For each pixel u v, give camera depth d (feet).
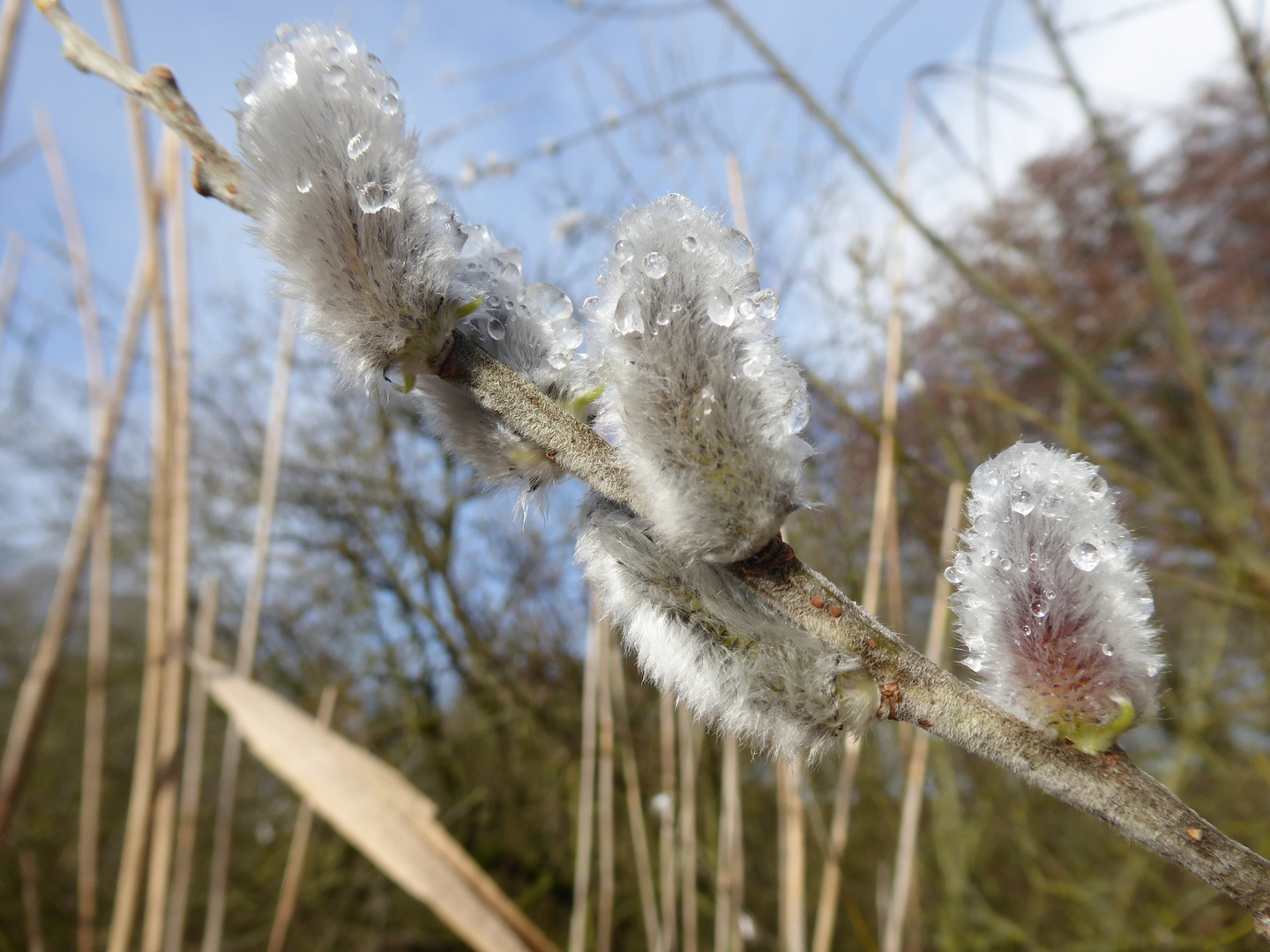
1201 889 2.11
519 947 0.54
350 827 0.56
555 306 0.33
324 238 0.29
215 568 3.23
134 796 0.71
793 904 0.89
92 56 0.31
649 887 1.03
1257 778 2.18
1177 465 1.36
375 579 3.14
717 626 0.29
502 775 3.11
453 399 0.32
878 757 2.23
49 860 2.85
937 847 2.22
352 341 0.30
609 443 0.30
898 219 0.99
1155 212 3.23
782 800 1.19
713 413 0.27
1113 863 2.32
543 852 3.06
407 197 0.29
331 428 3.19
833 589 0.30
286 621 3.19
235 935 2.92
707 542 0.28
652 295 0.27
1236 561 1.41
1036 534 0.29
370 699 3.25
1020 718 0.29
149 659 0.73
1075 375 1.41
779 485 0.28
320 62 0.29
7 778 0.69
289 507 3.17
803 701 0.29
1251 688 2.19
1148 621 0.29
